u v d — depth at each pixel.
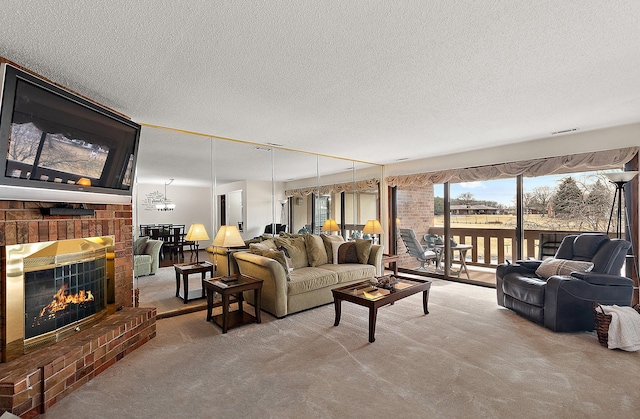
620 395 1.95
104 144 2.56
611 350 2.60
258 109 2.94
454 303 4.00
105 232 2.80
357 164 6.10
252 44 1.80
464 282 5.21
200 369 2.31
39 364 1.86
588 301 2.98
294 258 4.25
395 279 3.61
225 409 1.83
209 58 1.97
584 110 3.02
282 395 1.97
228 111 2.99
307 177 6.12
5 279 1.96
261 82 2.34
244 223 5.34
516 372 2.24
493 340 2.82
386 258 5.20
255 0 1.41
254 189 5.54
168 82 2.34
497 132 3.82
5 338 1.94
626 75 2.26
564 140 4.00
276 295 3.42
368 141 4.25
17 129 1.86
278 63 2.04
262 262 3.53
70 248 2.42
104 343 2.31
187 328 3.17
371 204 6.45
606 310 2.71
